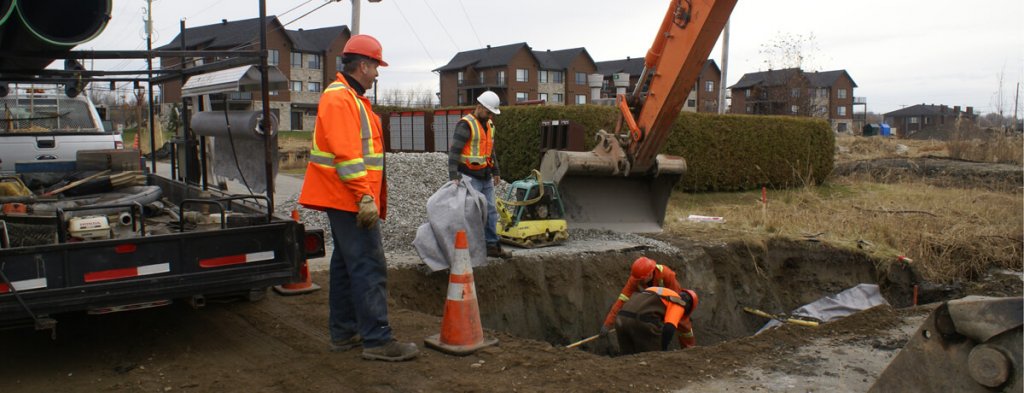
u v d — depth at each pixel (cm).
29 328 556
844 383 455
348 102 427
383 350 464
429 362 464
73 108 970
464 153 798
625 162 972
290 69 5531
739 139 1795
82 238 464
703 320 948
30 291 425
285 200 1323
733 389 438
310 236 537
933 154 2936
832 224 1207
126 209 521
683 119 1691
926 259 1083
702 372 467
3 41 469
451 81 6475
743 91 7088
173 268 468
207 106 674
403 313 609
